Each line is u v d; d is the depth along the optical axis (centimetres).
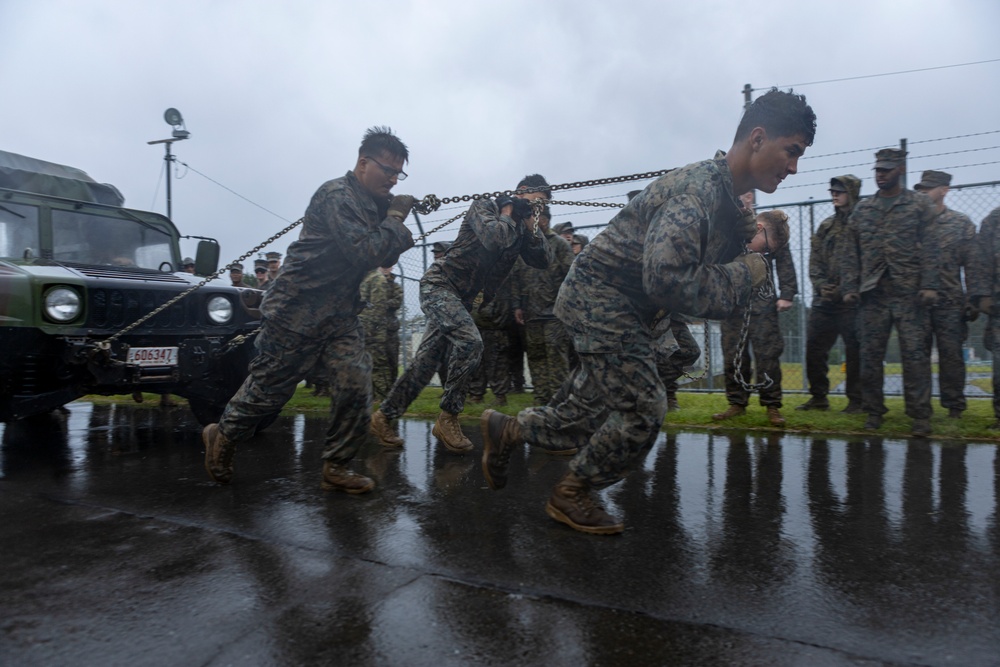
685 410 635
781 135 249
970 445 481
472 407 699
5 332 425
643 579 243
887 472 403
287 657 189
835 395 750
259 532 300
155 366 486
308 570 253
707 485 379
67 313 446
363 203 329
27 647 196
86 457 480
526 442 311
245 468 435
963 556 265
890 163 514
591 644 195
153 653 192
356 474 372
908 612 215
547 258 473
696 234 233
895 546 277
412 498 356
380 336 754
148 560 265
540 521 314
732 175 260
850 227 547
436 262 479
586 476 290
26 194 550
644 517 320
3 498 365
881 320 530
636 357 266
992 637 198
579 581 241
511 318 682
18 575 251
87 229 586
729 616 213
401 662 186
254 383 356
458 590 234
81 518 325
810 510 329
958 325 549
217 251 649
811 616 212
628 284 262
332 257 328
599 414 298
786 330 734
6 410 446
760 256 260
